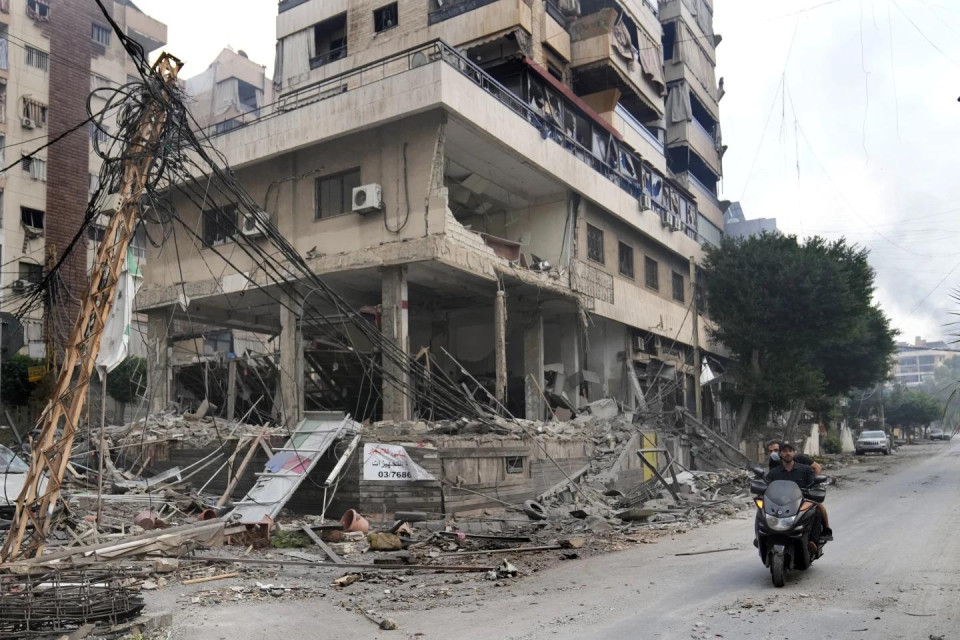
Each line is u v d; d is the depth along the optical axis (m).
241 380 24.50
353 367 21.77
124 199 10.13
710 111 44.78
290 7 30.67
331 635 6.46
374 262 20.34
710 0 46.44
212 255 23.95
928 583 7.72
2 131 32.69
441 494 14.88
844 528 12.43
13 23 33.66
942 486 20.67
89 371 9.52
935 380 105.88
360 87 20.64
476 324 28.22
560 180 24.12
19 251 32.28
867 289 33.34
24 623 6.26
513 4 25.23
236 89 50.44
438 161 19.86
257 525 11.81
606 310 27.20
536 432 19.02
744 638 5.84
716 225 44.16
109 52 38.16
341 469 15.12
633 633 6.12
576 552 11.34
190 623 6.91
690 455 28.38
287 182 22.59
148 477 18.78
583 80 30.67
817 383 32.69
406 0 27.55
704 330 37.97
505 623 6.67
